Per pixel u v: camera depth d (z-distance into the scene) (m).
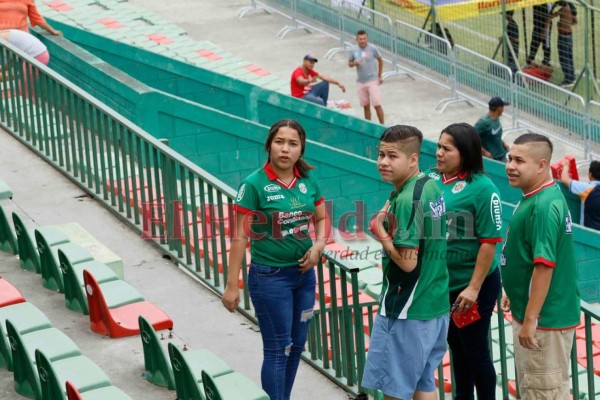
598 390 12.27
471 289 9.01
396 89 27.92
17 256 12.50
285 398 9.78
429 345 8.63
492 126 20.77
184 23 32.03
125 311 11.09
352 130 20.84
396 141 8.31
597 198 19.31
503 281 9.02
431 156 19.97
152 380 10.01
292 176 9.12
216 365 9.75
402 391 8.70
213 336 11.16
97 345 10.70
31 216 13.60
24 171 14.91
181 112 17.72
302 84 23.80
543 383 8.97
